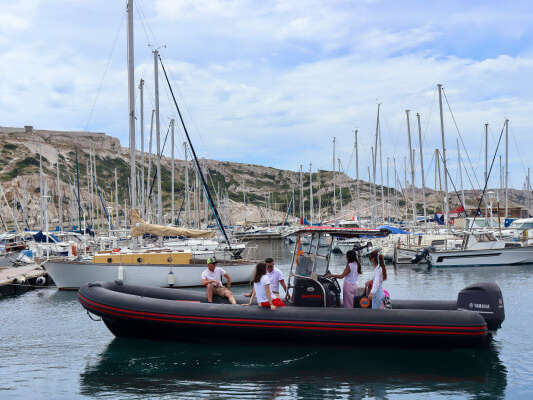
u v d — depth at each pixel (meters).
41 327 12.21
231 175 188.38
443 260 25.86
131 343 10.17
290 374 7.97
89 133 162.62
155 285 18.53
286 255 39.72
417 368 8.20
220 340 9.55
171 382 7.67
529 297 15.28
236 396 6.99
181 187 111.38
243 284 20.11
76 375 8.12
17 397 7.14
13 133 144.38
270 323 9.08
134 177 20.08
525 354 8.93
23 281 19.78
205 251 21.69
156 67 26.55
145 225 19.92
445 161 34.41
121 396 7.09
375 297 9.28
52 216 76.94
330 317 8.93
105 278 18.58
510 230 31.30
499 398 6.85
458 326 8.58
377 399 6.84
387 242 31.08
